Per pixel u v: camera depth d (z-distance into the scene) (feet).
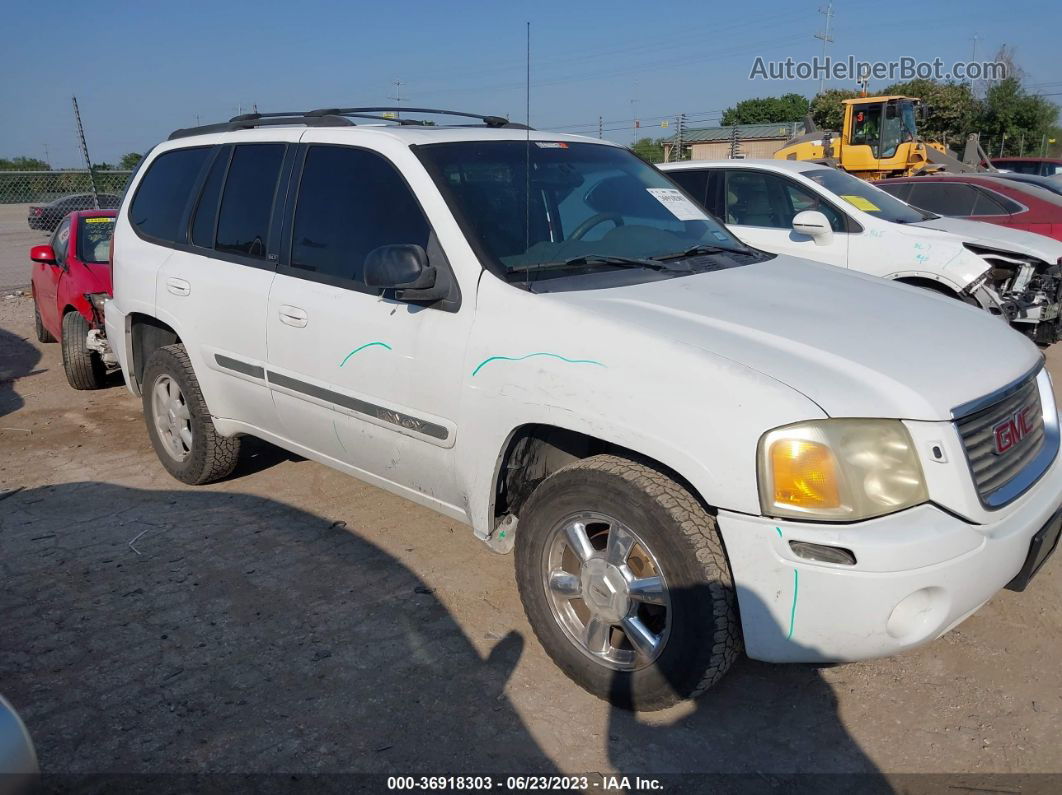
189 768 9.25
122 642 11.51
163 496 16.34
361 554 13.91
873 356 9.28
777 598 8.52
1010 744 9.52
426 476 11.70
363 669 10.91
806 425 8.35
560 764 9.30
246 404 14.47
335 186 12.88
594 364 9.52
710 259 12.65
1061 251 24.48
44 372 26.73
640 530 9.23
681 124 97.50
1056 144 141.08
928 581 8.29
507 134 13.38
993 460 9.11
